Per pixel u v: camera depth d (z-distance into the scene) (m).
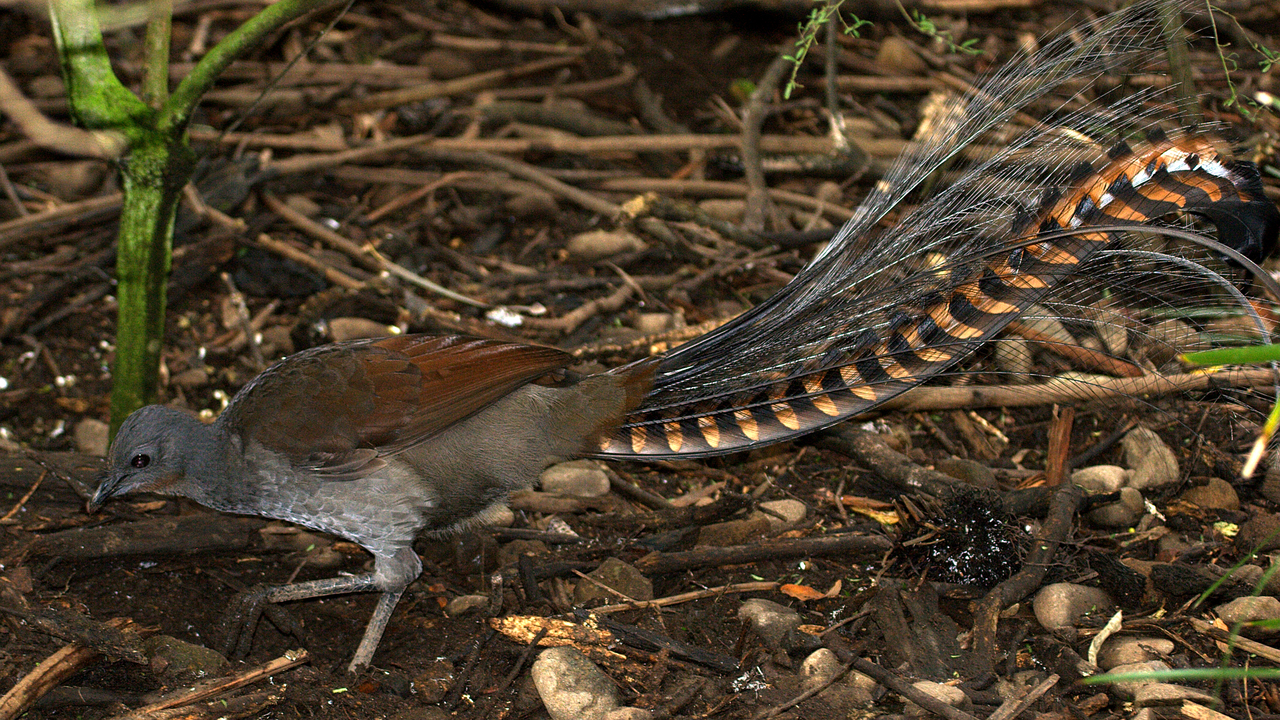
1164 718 6.17
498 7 16.27
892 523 8.38
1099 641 6.81
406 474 7.00
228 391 10.05
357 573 8.12
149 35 7.66
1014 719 6.21
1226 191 6.71
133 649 6.63
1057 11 15.66
